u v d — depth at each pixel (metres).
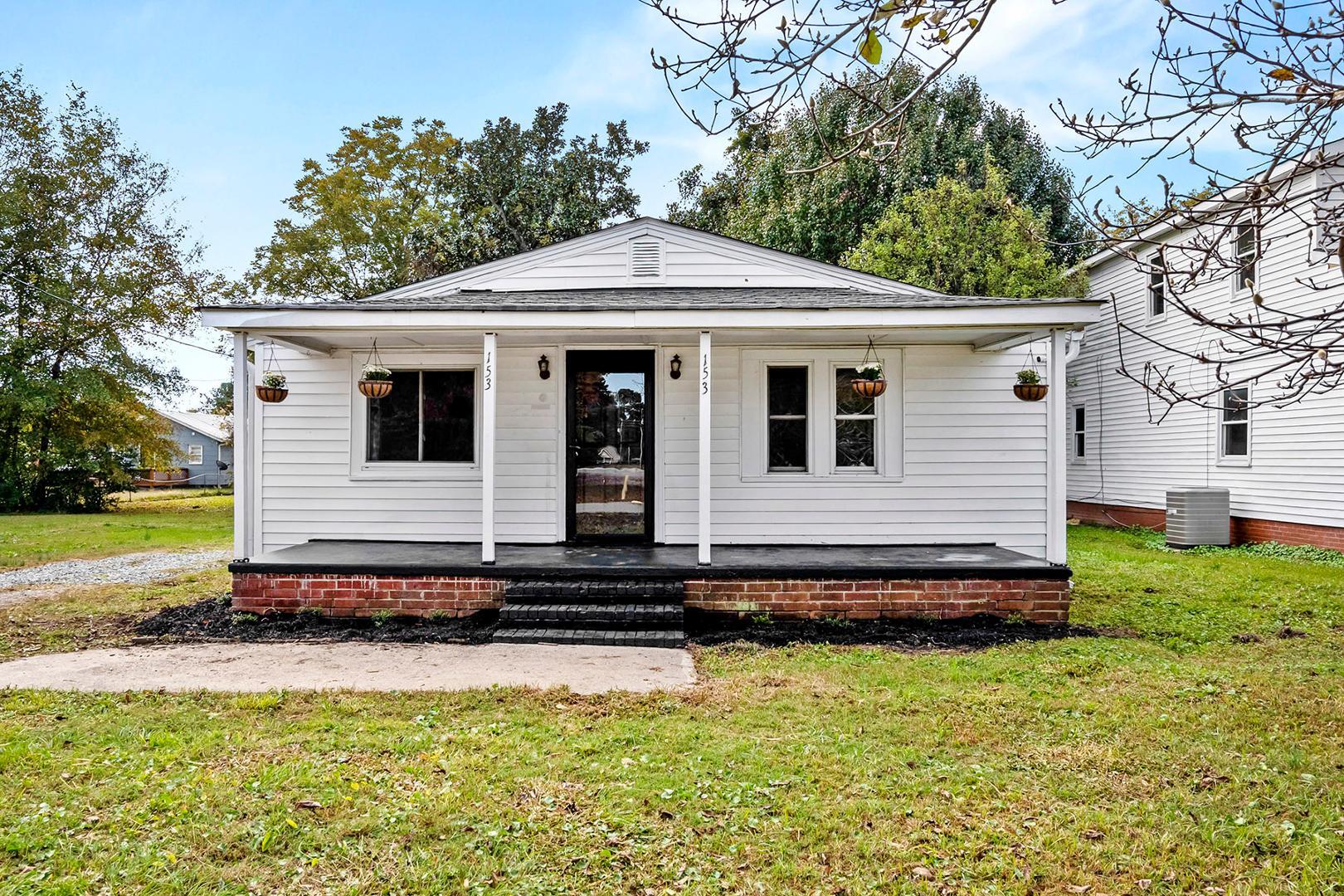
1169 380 14.49
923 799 3.50
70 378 21.06
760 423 8.67
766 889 2.81
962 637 6.61
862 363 8.68
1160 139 2.97
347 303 7.09
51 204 21.53
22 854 2.95
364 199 25.55
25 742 4.05
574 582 7.03
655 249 9.34
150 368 22.77
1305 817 3.34
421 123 26.41
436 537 8.77
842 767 3.81
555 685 5.09
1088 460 17.44
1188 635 6.72
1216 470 13.42
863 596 7.09
